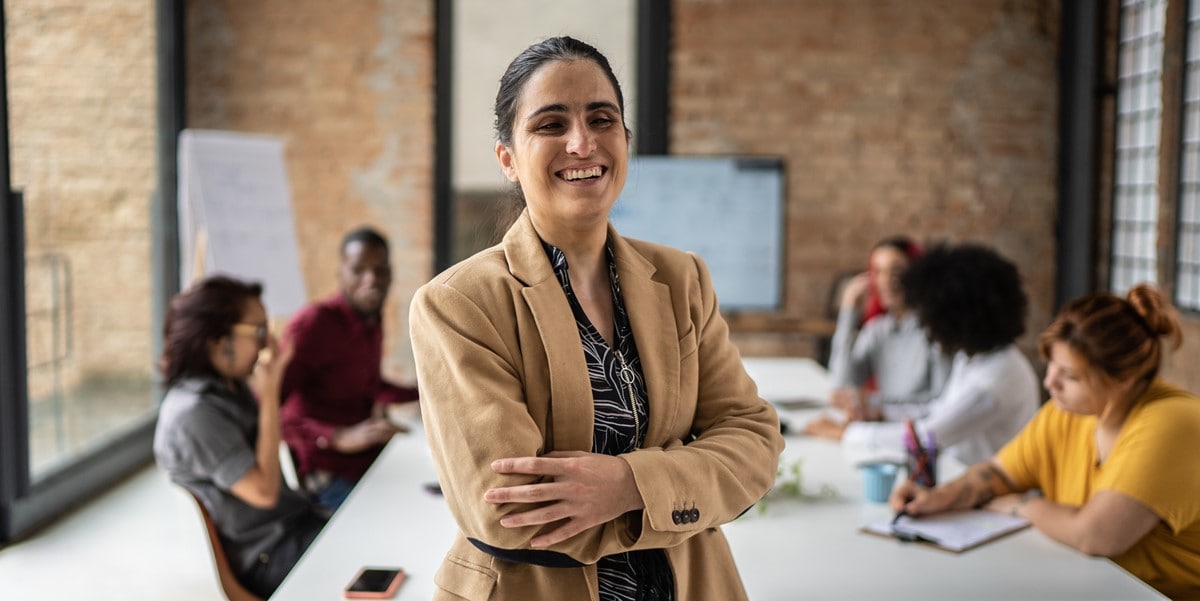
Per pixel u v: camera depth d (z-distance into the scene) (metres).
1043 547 2.21
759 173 6.31
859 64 6.37
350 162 6.36
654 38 6.36
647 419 1.36
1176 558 2.15
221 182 4.55
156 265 5.47
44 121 4.13
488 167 6.94
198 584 3.47
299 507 2.88
